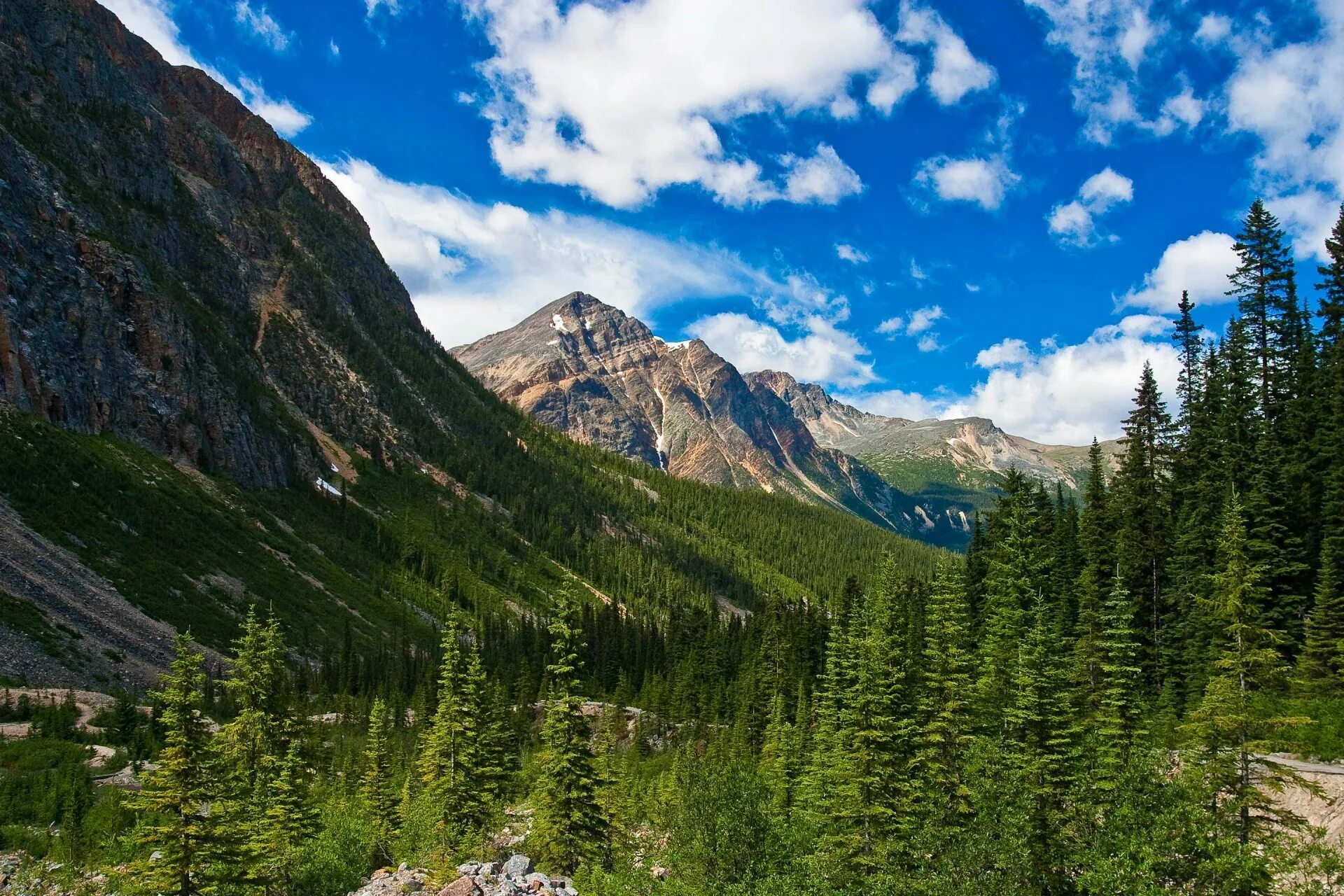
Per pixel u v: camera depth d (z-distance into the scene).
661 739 97.69
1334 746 33.94
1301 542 50.47
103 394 152.62
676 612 148.62
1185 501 61.34
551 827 42.53
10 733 64.94
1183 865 24.03
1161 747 32.41
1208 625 48.00
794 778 54.47
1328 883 24.20
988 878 26.70
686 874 32.66
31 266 150.62
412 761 67.44
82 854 40.44
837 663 49.81
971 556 79.94
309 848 38.81
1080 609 57.09
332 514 188.25
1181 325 68.00
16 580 94.56
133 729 69.75
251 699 52.06
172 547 127.06
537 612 189.88
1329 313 57.31
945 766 36.78
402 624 154.62
